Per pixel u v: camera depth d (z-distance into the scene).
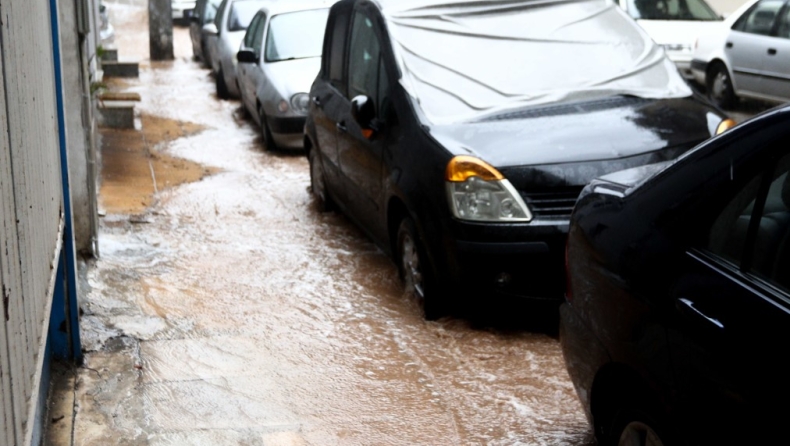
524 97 5.91
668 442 3.10
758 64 12.58
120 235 7.36
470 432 4.32
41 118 3.54
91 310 5.63
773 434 2.56
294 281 6.34
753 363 2.65
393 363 5.04
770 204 2.86
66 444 4.05
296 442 4.20
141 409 4.43
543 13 6.53
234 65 14.41
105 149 10.62
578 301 3.67
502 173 5.17
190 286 6.19
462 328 5.47
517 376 4.87
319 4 12.20
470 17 6.43
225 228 7.68
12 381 2.35
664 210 3.22
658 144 5.40
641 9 15.18
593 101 5.95
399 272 6.10
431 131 5.60
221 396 4.62
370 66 6.59
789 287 2.69
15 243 2.52
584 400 3.65
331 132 7.36
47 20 4.20
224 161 10.41
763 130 2.97
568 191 5.18
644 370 3.14
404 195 5.61
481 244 5.12
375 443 4.21
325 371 4.93
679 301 2.98
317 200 8.26
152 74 18.11
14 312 2.43
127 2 35.22
